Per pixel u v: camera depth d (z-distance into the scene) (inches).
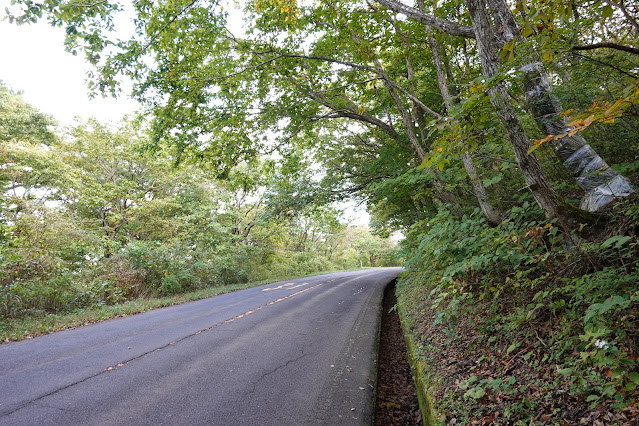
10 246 396.2
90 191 607.8
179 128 376.5
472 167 214.5
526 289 154.8
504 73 95.0
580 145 167.0
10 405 129.3
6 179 557.9
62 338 238.8
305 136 516.4
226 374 165.2
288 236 1077.1
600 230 132.0
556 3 68.1
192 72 340.2
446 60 326.6
